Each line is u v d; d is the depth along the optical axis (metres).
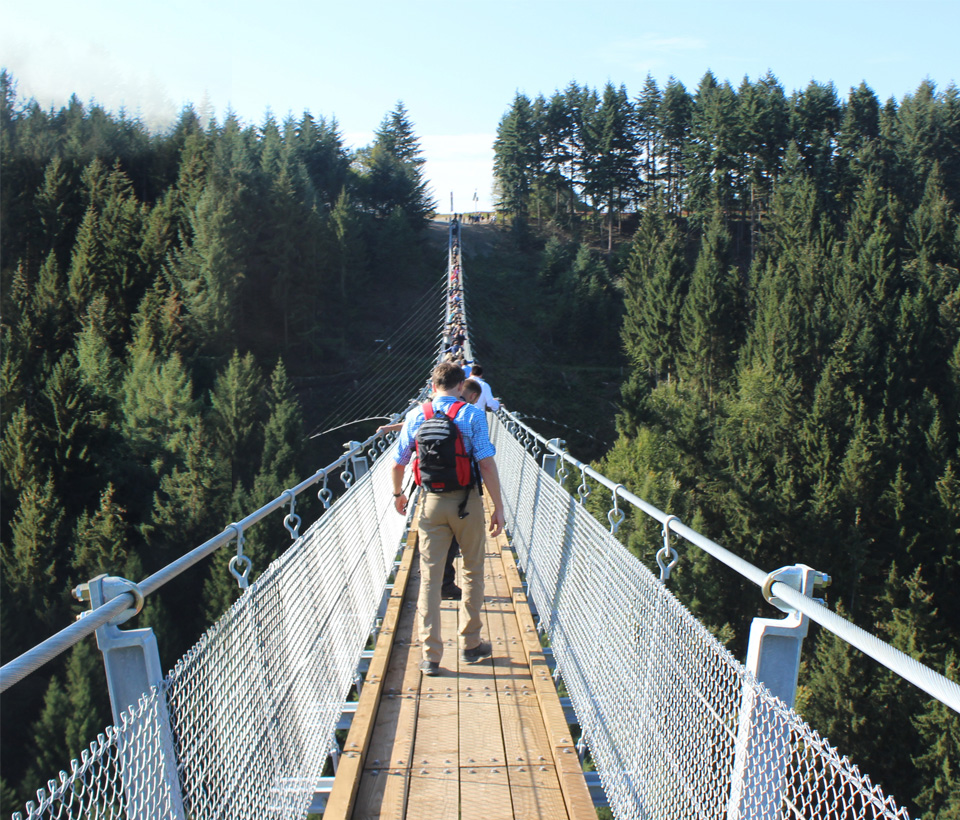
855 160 59.91
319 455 49.12
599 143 81.62
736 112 67.56
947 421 36.56
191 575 29.94
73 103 46.56
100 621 1.58
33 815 1.20
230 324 47.09
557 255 78.44
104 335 42.28
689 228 70.94
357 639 4.16
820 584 1.80
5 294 41.81
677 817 2.21
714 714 1.95
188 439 34.44
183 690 1.84
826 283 46.50
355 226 68.44
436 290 74.25
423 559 3.85
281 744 2.57
